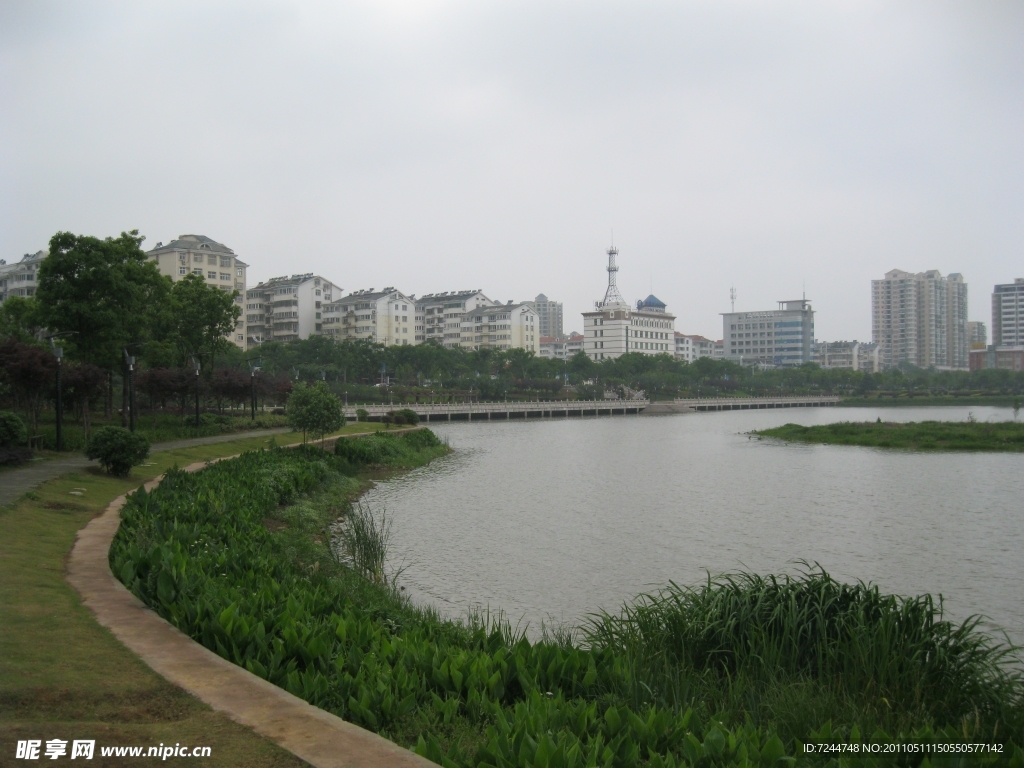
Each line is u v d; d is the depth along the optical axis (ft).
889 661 41.24
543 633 57.06
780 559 90.07
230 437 180.04
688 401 538.06
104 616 40.32
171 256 461.37
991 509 123.75
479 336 626.23
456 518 116.26
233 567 53.93
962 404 554.87
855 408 552.82
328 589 56.34
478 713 33.27
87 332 158.92
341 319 565.53
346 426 250.37
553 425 376.48
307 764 24.35
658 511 123.13
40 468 105.81
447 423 382.83
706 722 35.78
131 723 27.09
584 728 31.12
